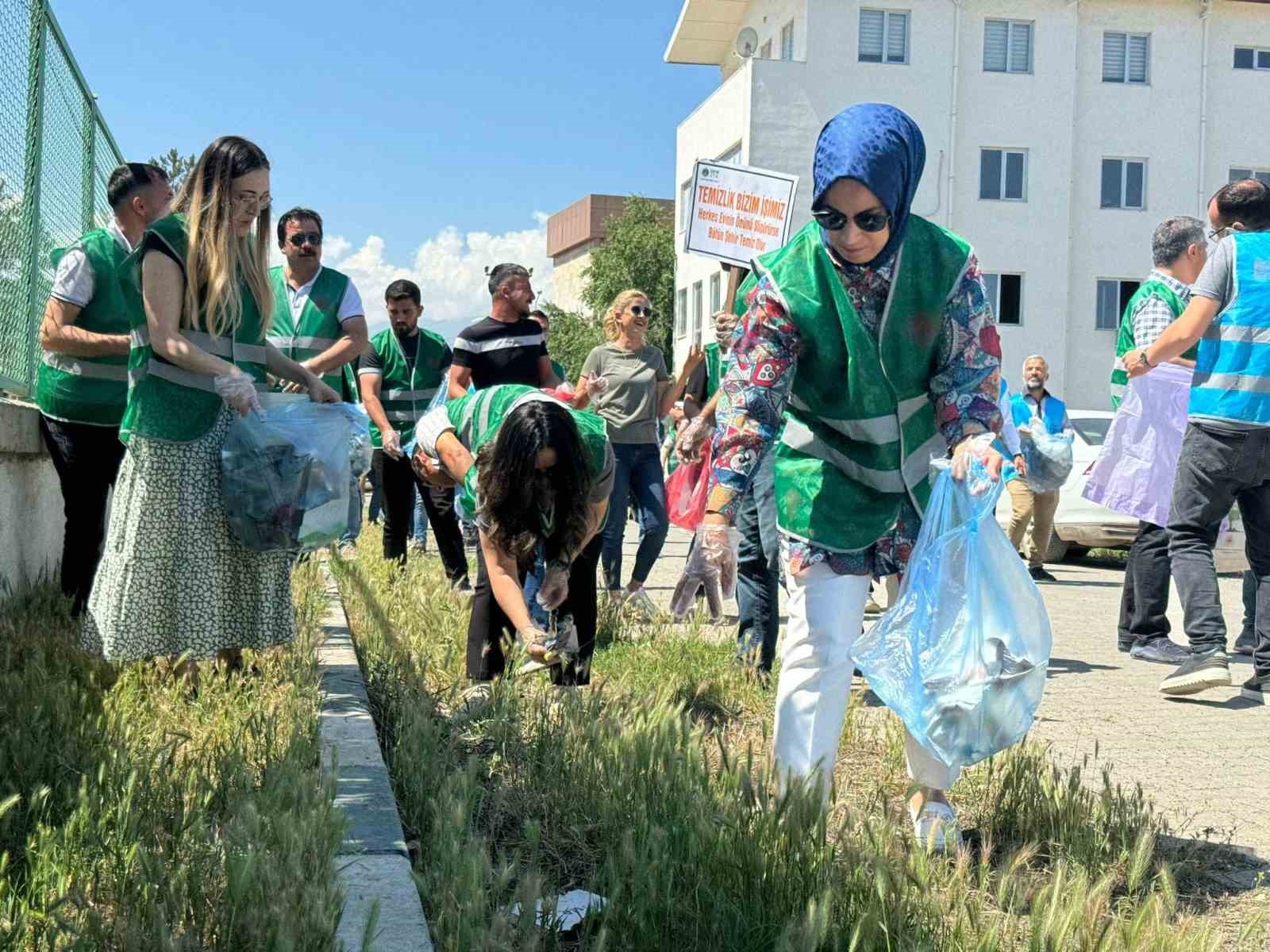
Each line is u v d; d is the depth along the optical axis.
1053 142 31.06
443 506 9.13
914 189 3.30
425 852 3.36
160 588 4.86
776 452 3.72
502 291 7.94
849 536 3.56
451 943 2.49
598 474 4.78
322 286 7.49
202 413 4.91
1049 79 31.00
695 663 5.97
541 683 4.89
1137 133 31.55
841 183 3.19
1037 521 12.62
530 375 7.99
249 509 4.82
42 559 7.79
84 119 9.52
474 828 3.62
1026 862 3.46
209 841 2.91
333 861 2.73
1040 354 31.20
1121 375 7.56
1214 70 31.72
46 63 8.12
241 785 3.36
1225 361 6.23
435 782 3.65
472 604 5.26
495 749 4.31
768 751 4.08
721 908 2.76
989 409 3.48
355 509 5.21
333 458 4.96
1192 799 4.42
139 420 4.86
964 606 3.40
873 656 3.46
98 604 4.93
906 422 3.54
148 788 3.27
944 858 3.09
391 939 2.71
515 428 4.50
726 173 7.48
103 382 6.23
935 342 3.47
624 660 6.07
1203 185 31.73
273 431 4.91
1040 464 11.03
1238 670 7.26
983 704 3.37
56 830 2.96
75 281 6.14
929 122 30.48
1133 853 3.39
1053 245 31.17
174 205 5.00
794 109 29.67
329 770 3.26
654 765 3.55
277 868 2.57
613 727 3.95
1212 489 6.29
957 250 3.43
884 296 3.39
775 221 7.37
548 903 2.76
